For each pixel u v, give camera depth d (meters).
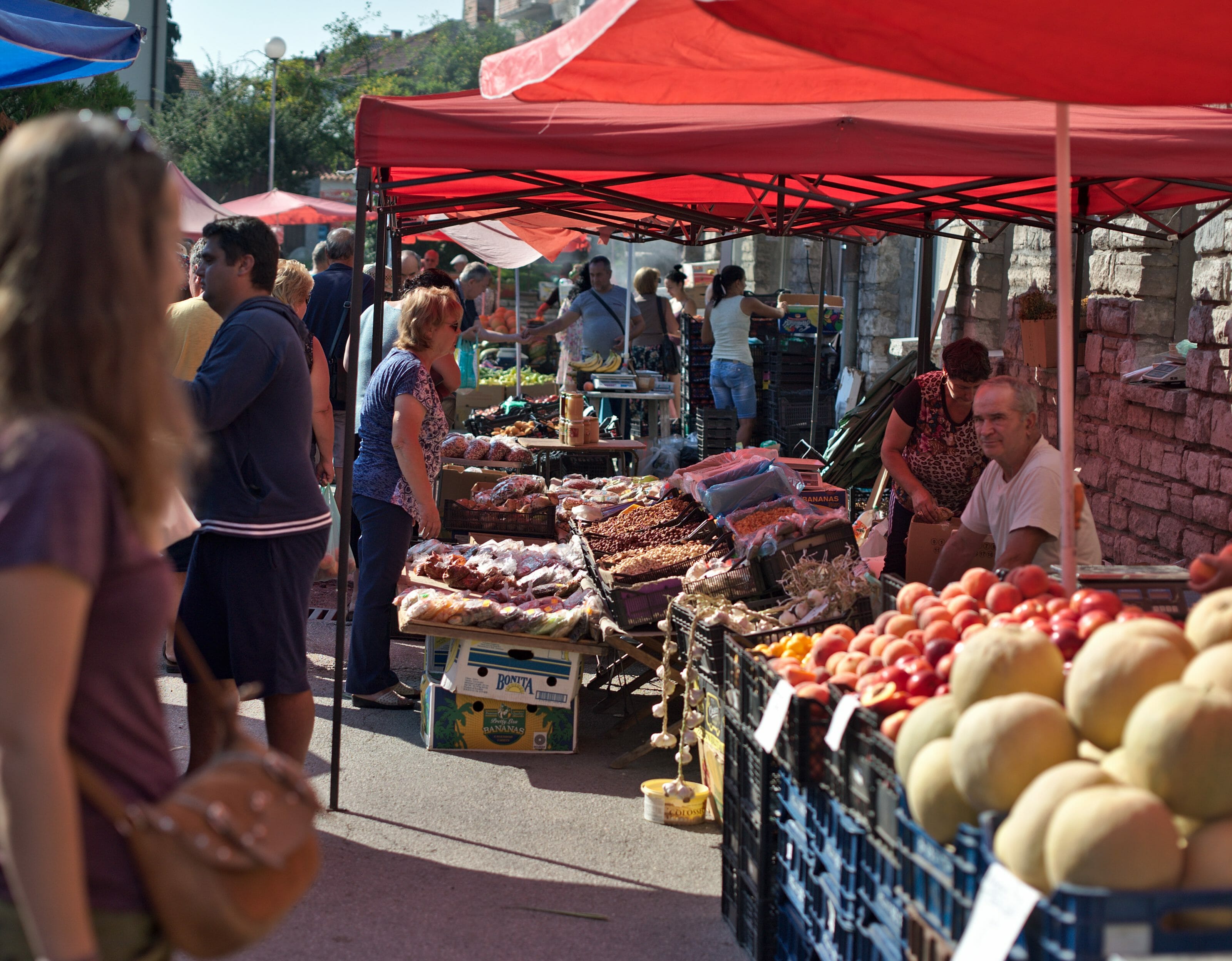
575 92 3.82
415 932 3.59
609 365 11.87
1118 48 2.78
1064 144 3.04
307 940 3.52
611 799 4.80
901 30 2.71
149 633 1.63
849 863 2.69
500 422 11.81
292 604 4.04
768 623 4.50
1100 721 1.94
